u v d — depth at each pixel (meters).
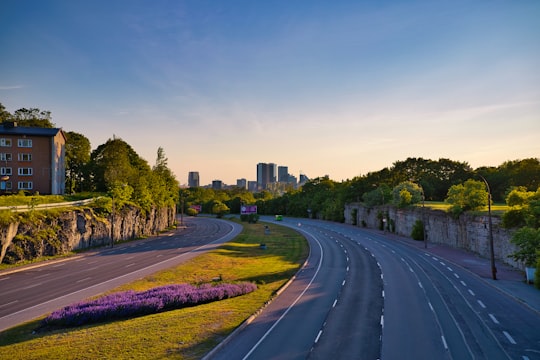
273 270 45.84
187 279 40.28
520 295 30.39
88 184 98.75
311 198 174.00
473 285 35.31
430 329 22.73
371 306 28.20
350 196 134.50
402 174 123.25
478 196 58.03
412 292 32.69
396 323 23.94
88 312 24.91
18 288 35.25
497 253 48.03
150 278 39.88
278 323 24.06
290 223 138.88
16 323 25.28
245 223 141.75
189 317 24.61
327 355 18.77
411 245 67.94
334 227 116.69
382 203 108.12
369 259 53.00
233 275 42.81
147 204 95.00
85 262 50.25
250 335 21.69
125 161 96.69
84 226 62.06
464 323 23.86
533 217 38.38
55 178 76.06
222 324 23.09
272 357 18.50
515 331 22.34
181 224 132.12
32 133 74.06
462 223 59.06
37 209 54.78
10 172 73.06
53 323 24.20
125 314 25.98
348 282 37.53
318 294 32.44
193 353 18.44
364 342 20.58
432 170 116.69
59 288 35.22
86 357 18.00
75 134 104.62
